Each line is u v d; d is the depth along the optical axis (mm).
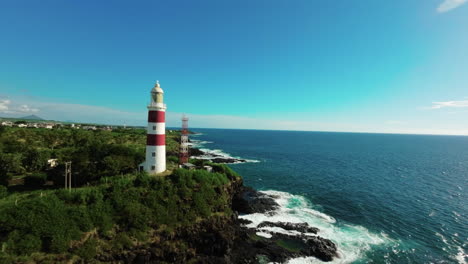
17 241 24672
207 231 36562
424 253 35188
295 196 58812
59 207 28938
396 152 165500
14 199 30953
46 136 82375
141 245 30000
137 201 33906
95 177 40812
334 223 44188
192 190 39750
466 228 42625
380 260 33594
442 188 68125
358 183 72188
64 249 25688
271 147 183250
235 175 56250
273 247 35469
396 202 55469
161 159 43469
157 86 42625
